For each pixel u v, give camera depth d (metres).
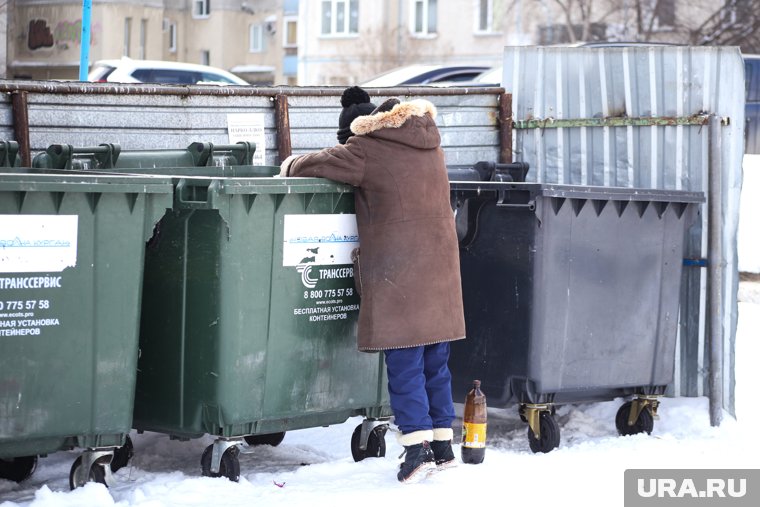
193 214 7.12
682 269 9.88
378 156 7.41
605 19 44.84
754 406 10.25
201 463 7.46
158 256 7.26
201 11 67.50
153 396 7.36
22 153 8.79
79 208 6.64
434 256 7.48
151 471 7.87
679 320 10.13
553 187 8.34
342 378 7.73
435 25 56.44
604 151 10.59
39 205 6.51
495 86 10.98
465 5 55.62
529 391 8.62
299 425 7.62
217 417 7.14
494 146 11.02
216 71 24.20
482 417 7.94
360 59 57.94
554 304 8.59
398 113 7.45
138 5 61.19
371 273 7.43
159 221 7.23
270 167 8.98
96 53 59.16
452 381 8.95
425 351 7.65
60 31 59.00
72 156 8.44
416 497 7.07
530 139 10.94
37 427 6.63
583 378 8.82
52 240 6.56
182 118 9.68
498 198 8.54
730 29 41.94
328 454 8.58
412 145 7.46
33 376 6.59
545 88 10.83
